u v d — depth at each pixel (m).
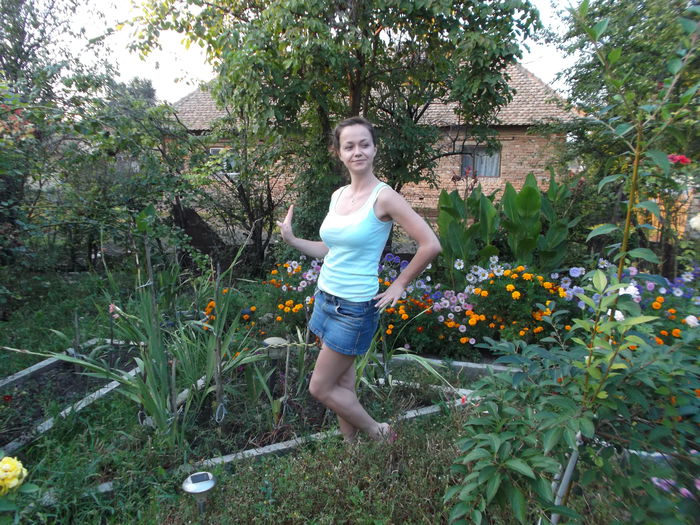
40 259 5.22
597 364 1.29
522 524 1.28
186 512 1.93
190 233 6.15
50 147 4.88
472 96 5.33
